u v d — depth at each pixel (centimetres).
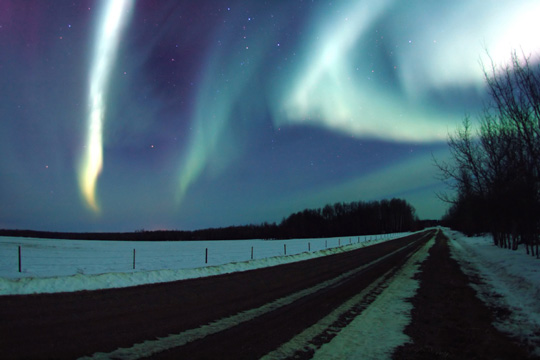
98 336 541
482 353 500
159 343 520
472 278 1304
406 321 686
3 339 501
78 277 1030
